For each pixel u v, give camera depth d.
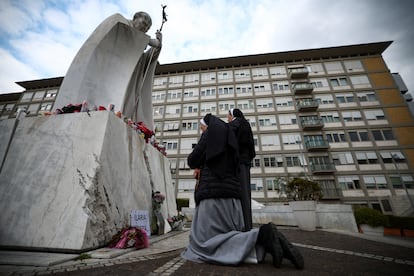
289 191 7.18
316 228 6.80
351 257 2.17
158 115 28.70
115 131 3.23
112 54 4.75
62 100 4.13
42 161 2.80
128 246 2.41
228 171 1.87
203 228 1.80
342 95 26.19
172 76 31.19
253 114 26.69
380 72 26.48
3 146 2.99
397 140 22.89
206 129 2.14
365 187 21.45
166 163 5.56
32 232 2.34
